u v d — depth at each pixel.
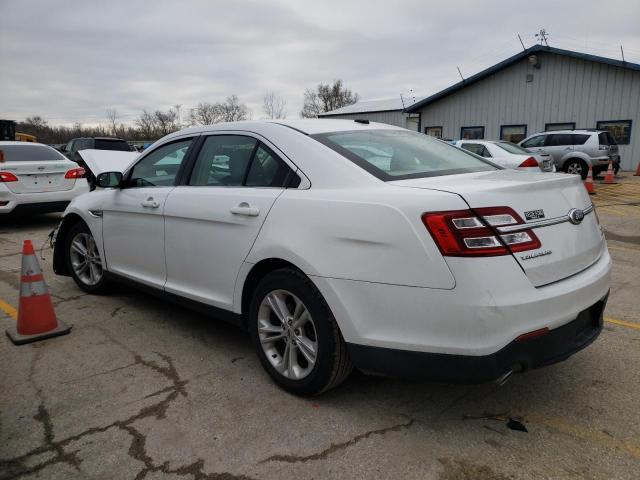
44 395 3.07
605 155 16.19
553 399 2.96
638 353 3.55
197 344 3.82
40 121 58.09
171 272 3.82
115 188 4.47
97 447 2.55
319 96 68.94
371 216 2.54
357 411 2.86
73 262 5.14
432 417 2.79
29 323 3.92
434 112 25.39
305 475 2.33
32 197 8.76
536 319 2.33
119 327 4.18
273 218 2.97
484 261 2.28
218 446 2.55
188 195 3.62
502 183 2.52
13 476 2.34
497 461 2.40
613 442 2.54
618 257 6.58
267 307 3.13
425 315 2.38
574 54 20.80
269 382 3.21
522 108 22.73
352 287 2.59
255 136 3.38
